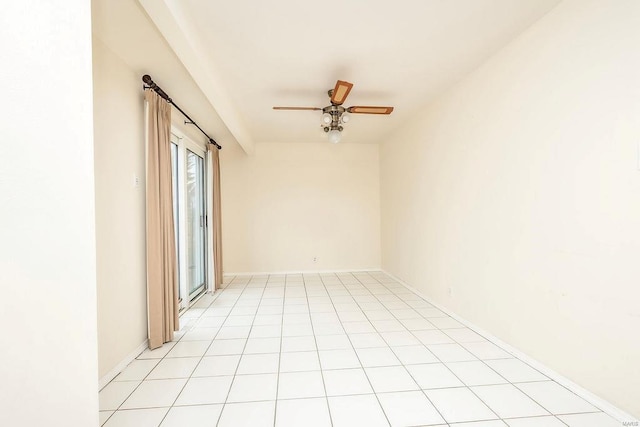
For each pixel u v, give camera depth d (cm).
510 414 169
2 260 58
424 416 167
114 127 217
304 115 414
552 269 204
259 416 168
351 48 247
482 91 276
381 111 317
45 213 67
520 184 232
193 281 436
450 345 259
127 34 199
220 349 254
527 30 223
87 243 78
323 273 575
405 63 273
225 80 302
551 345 205
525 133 227
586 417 166
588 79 179
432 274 377
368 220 590
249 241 566
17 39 61
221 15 202
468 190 299
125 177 231
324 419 166
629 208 158
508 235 245
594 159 176
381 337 276
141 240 254
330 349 252
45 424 66
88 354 78
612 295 166
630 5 156
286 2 191
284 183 573
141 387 198
